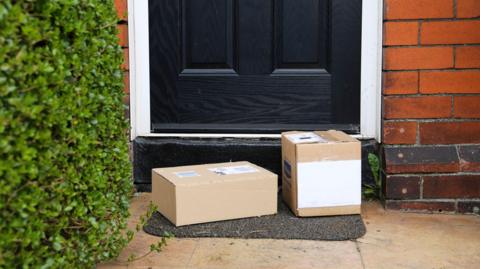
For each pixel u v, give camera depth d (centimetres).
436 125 333
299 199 319
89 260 229
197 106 371
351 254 277
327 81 363
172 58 368
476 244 288
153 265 266
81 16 212
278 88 366
